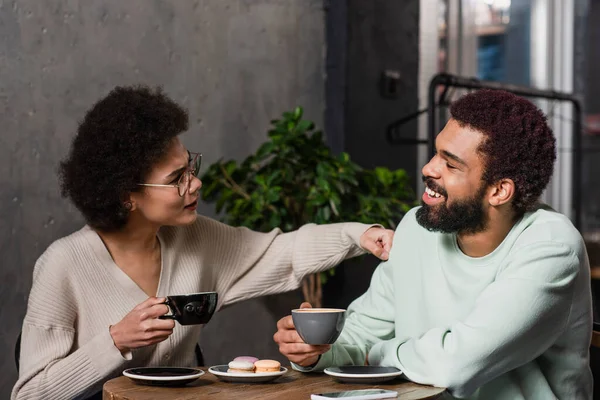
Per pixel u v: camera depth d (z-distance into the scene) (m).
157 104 1.69
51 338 1.68
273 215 2.75
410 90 3.75
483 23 4.55
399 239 1.68
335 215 2.80
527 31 4.83
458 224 1.46
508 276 1.42
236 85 3.16
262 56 3.25
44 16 2.62
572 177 5.12
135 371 1.43
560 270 1.41
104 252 1.74
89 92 2.74
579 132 4.37
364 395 1.25
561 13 5.01
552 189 5.09
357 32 3.47
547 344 1.43
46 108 2.63
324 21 3.47
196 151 3.04
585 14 5.14
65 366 1.58
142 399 1.27
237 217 2.80
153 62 2.91
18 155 2.57
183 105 3.00
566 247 1.43
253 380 1.40
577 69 5.12
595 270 3.28
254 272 1.96
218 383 1.41
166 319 1.52
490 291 1.40
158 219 1.70
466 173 1.44
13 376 2.55
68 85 2.68
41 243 2.62
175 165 1.67
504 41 4.70
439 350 1.38
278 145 2.82
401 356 1.44
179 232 1.86
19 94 2.57
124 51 2.83
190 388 1.36
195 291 1.84
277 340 1.50
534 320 1.38
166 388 1.36
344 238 1.92
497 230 1.48
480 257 1.51
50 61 2.64
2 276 2.54
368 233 1.82
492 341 1.35
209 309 1.49
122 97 1.68
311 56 3.42
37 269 1.74
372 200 2.83
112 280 1.74
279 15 3.30
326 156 2.86
